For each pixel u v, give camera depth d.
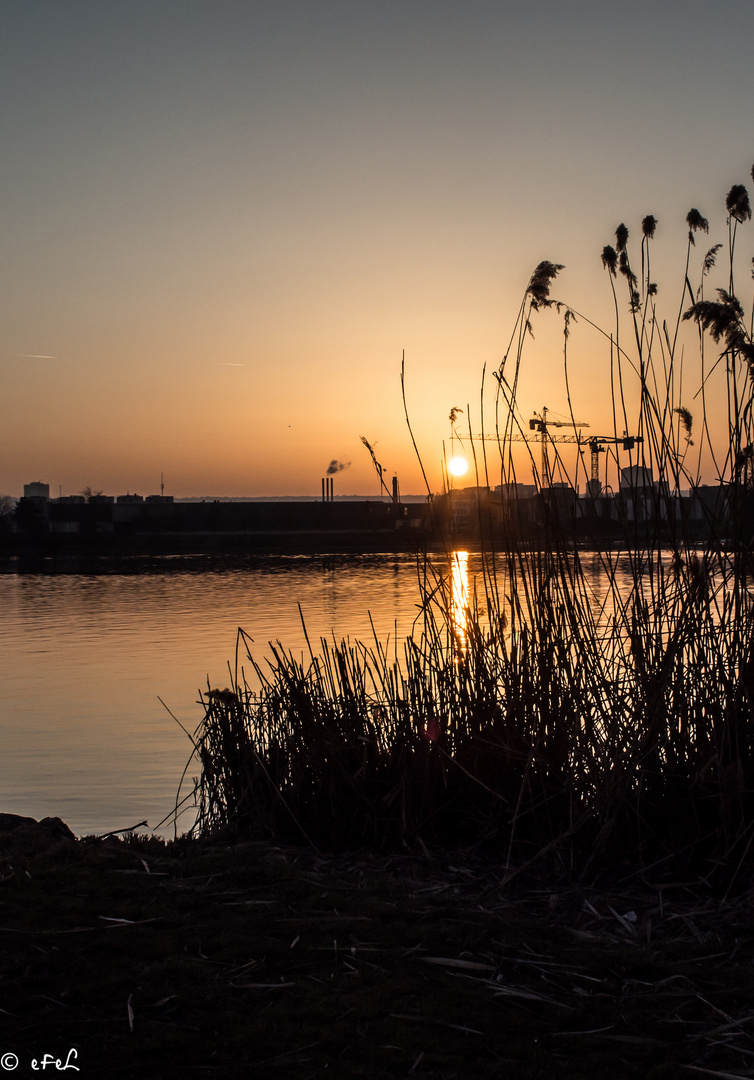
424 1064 2.72
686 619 4.61
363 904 3.86
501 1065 2.73
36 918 3.62
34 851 4.56
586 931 3.71
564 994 3.17
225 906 3.83
